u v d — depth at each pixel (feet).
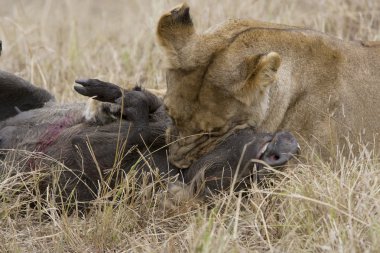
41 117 35.42
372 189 30.53
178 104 31.86
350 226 27.96
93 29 58.80
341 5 52.21
